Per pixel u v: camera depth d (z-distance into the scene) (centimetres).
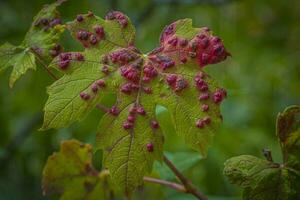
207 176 63
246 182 30
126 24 31
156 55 30
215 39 30
